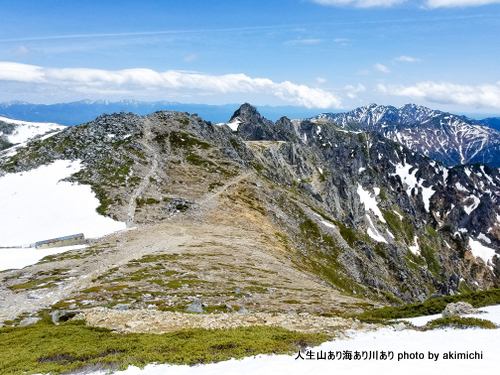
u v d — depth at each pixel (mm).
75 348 25297
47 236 97125
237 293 53844
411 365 18828
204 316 34969
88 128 187500
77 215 110938
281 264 84562
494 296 37562
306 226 146375
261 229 117688
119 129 191750
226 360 21891
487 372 17109
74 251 81625
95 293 50406
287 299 53531
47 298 49344
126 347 25062
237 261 77750
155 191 133000
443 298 40094
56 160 156625
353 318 37469
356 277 127812
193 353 23172
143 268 66062
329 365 19484
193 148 184375
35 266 69375
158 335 28281
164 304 45438
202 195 134625
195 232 100500
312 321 33594
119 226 103688
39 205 118562
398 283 171375
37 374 21297
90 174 143125
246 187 153250
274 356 22062
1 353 24984
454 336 25484
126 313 35781
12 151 169125
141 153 168000
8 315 42875
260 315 35156
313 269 106000
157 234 96062
